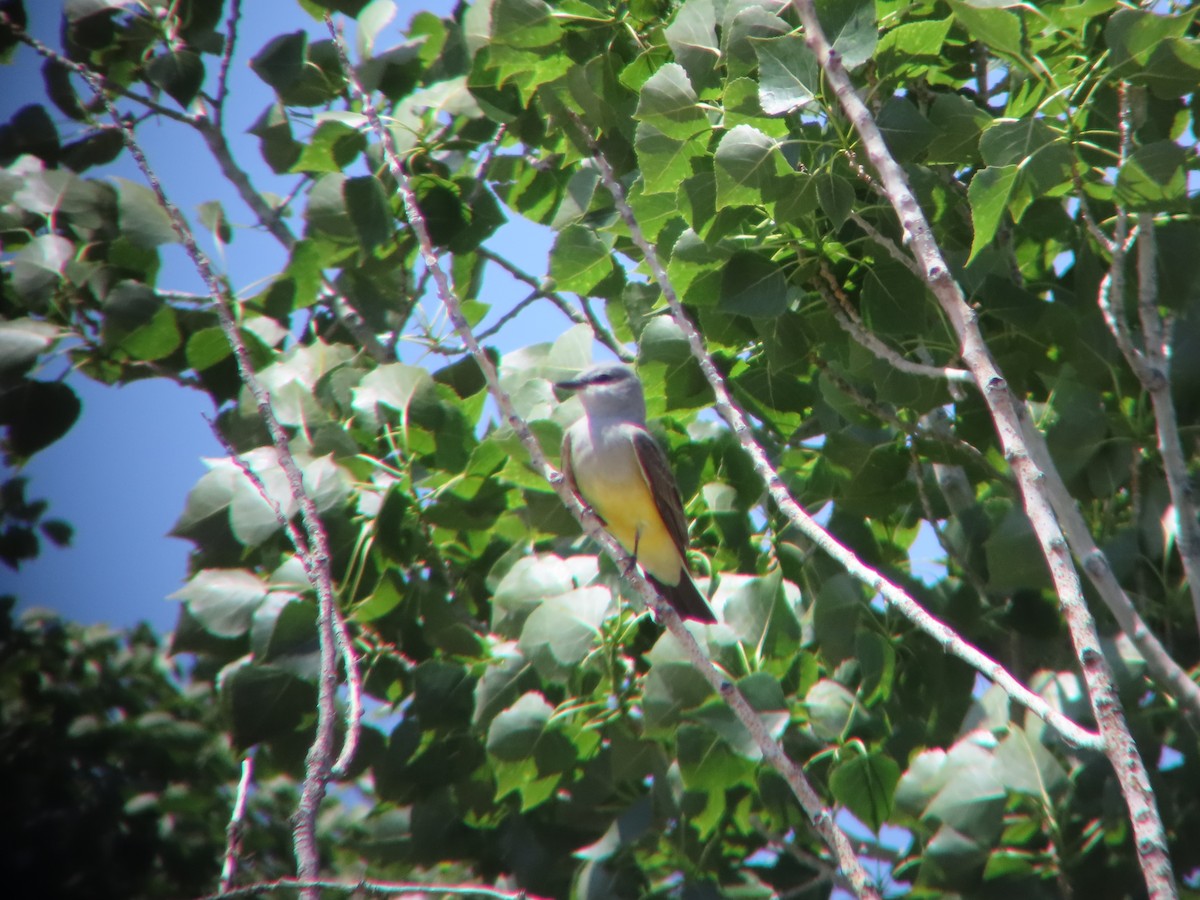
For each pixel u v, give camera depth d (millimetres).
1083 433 9578
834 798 9828
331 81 12805
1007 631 10898
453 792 11594
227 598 10422
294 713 10555
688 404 11078
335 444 11266
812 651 10922
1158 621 9922
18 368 11812
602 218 12555
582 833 11102
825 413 11359
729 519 11391
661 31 11406
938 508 12109
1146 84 8508
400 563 11078
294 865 16312
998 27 8602
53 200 12750
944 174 10391
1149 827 5742
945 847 8695
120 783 16250
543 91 11797
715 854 10102
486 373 8742
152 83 13664
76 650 17156
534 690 10680
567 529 11266
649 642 11445
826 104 8750
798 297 9750
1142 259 8648
